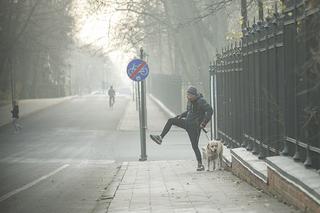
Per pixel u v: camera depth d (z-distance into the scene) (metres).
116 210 9.84
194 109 16.08
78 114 52.72
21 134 35.97
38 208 11.52
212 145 15.82
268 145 11.57
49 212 11.00
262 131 12.09
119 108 60.78
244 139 14.38
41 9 60.47
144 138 22.61
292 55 9.72
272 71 11.36
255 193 10.30
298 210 7.92
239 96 15.23
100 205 11.29
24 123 44.31
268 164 9.79
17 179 16.91
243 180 12.47
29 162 22.19
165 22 41.88
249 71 13.66
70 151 26.50
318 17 7.88
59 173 18.44
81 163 21.77
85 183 15.65
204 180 13.50
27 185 15.39
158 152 25.92
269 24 11.56
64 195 13.34
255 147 12.89
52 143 30.44
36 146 28.94
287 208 8.21
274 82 11.16
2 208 11.66
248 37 13.77
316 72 7.92
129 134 35.38
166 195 11.28
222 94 18.36
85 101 76.88
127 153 25.59
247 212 8.23
